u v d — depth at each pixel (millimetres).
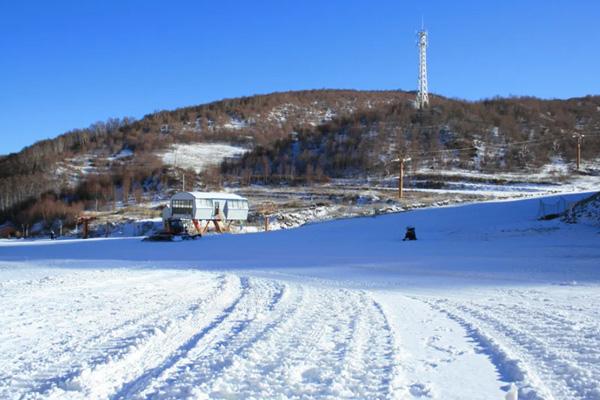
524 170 84688
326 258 24547
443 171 84438
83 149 140375
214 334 7141
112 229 64438
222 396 4586
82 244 43656
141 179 100938
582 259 20016
